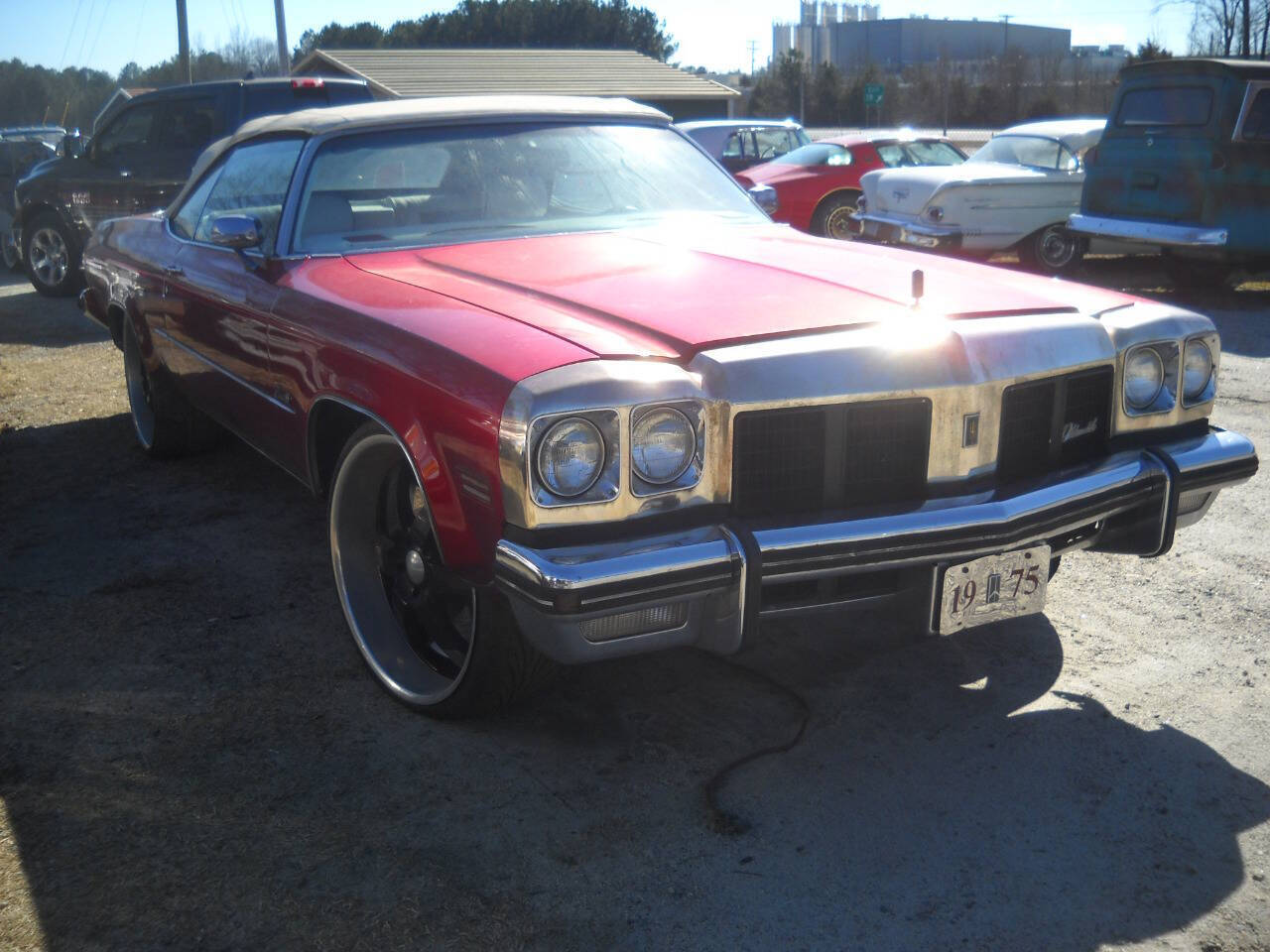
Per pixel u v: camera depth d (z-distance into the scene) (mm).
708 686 3082
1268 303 9359
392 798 2574
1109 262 12156
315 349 3025
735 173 13945
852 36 152750
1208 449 2916
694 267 3066
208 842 2418
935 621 2520
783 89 69438
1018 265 11297
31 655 3307
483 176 3672
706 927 2152
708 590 2295
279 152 3832
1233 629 3379
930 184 10555
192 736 2854
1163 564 3885
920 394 2500
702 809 2521
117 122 10164
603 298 2736
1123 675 3104
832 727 2859
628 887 2270
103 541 4246
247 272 3592
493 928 2150
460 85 25438
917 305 2701
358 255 3395
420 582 2969
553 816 2504
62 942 2119
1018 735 2805
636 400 2248
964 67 73562
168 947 2107
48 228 10547
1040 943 2100
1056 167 10773
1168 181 9289
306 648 3350
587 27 58031
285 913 2193
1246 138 8805
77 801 2570
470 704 2789
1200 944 2092
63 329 8891
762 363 2389
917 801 2537
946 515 2459
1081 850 2361
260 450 3904
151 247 4645
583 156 3852
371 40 59344
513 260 3189
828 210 12852
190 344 4207
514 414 2215
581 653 2299
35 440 5648
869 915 2178
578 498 2244
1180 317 2959
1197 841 2387
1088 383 2818
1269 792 2553
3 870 2328
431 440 2482
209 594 3746
